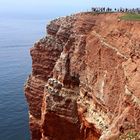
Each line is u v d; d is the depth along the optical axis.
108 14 63.12
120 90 44.62
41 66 71.94
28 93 74.00
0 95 119.50
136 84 39.47
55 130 60.97
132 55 44.16
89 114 53.19
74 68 60.16
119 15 60.50
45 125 61.91
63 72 61.38
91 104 53.91
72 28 66.88
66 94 59.94
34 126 72.44
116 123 39.47
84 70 58.41
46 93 62.41
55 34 71.62
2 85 131.62
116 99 45.59
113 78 47.84
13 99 115.31
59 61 63.38
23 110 105.19
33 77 73.50
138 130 35.81
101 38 55.84
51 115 60.75
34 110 72.94
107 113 48.00
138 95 38.06
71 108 58.81
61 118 59.66
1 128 92.44
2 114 102.25
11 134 89.00
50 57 70.56
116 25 54.09
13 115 101.38
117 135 37.38
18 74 148.50
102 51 53.31
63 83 61.00
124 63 45.16
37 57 72.62
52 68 70.25
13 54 199.38
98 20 62.53
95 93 52.47
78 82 59.62
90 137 52.72
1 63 173.25
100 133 48.66
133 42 45.53
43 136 62.75
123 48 48.19
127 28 50.47
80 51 60.19
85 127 54.19
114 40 51.94
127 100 39.62
